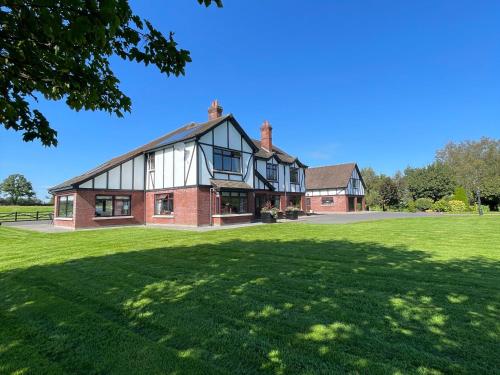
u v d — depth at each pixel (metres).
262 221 19.73
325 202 38.38
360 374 2.38
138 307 3.98
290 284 4.84
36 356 2.79
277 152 27.81
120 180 19.23
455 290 4.37
